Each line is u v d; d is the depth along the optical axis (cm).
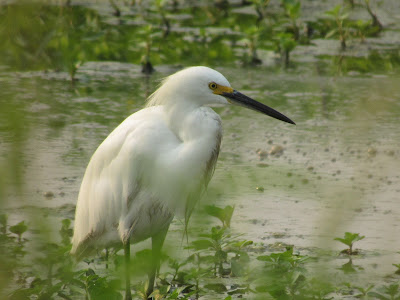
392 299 777
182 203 879
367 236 1013
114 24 2406
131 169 870
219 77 872
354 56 2136
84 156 1330
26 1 622
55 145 1374
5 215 975
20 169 652
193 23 2489
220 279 879
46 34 702
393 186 1216
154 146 861
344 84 1864
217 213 952
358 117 1377
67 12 1853
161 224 910
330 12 2206
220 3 2762
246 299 791
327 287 786
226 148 1415
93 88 1792
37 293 784
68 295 823
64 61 1836
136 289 870
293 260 831
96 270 848
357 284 858
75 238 940
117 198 888
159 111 892
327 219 704
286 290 816
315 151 1407
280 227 1042
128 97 1720
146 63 1959
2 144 1053
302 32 2384
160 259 827
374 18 2397
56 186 1179
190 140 852
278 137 1489
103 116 1571
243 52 2162
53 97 1691
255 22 2453
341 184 1220
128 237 888
